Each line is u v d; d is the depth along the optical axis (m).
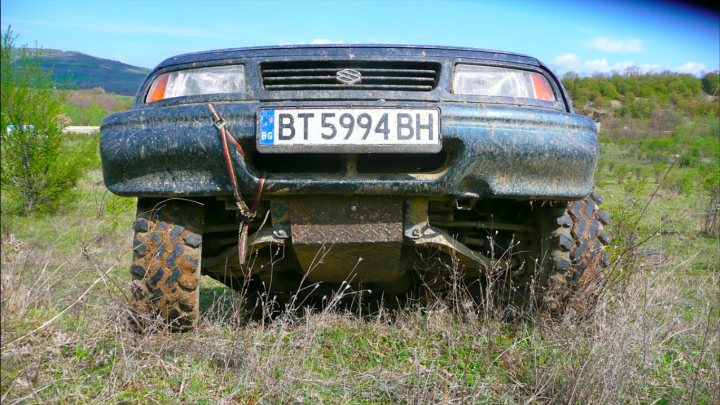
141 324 2.95
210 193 2.83
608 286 3.40
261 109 2.76
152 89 3.07
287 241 3.00
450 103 2.87
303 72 2.97
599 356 2.56
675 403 2.48
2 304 2.55
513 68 3.12
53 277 3.46
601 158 23.22
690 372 2.74
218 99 2.89
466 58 3.05
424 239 2.96
